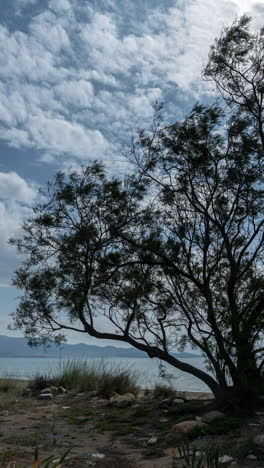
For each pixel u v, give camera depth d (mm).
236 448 6473
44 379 15328
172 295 9805
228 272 9797
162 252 9664
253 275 9508
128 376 13773
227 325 8852
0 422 9750
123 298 9766
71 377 14953
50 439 8055
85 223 9625
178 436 7754
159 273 9922
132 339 9883
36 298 9586
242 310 8992
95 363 15297
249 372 8773
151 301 9953
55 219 9703
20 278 9789
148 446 7449
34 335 9766
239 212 9719
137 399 12203
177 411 9484
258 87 9516
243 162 9359
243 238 9703
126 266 9922
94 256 9641
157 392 12383
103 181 9680
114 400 11414
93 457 6773
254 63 9633
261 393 8781
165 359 9727
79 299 9430
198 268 9945
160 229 9859
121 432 8469
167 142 9625
